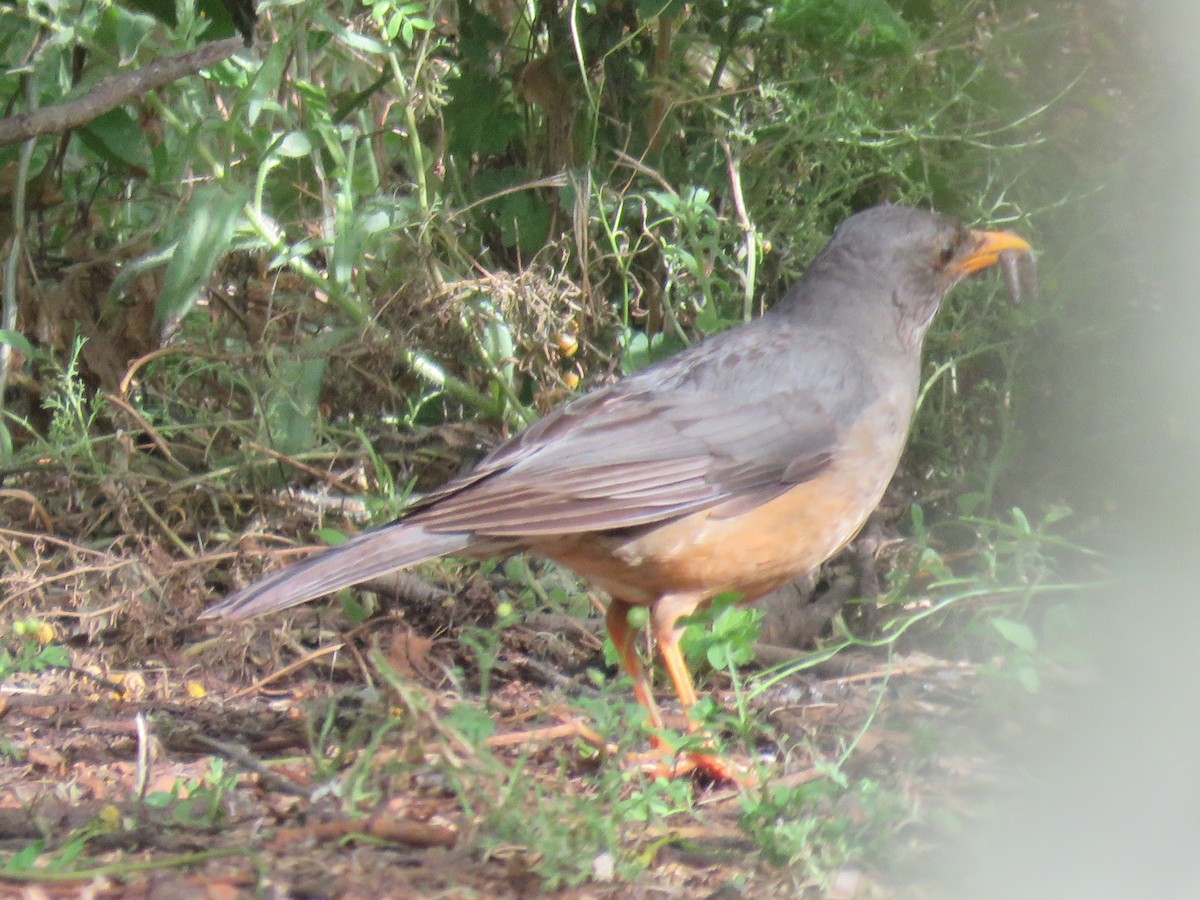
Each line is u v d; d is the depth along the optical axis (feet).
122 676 32.04
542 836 21.53
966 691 30.91
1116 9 41.32
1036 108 41.45
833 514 30.60
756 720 27.91
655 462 29.25
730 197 41.22
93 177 43.88
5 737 27.84
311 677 32.91
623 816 22.86
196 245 35.99
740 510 29.68
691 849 23.26
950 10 41.34
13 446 40.93
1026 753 27.45
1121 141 41.22
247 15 41.16
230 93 43.55
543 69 41.42
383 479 37.73
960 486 39.63
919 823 24.26
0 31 37.76
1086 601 34.14
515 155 43.55
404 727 23.43
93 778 26.05
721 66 41.47
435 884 21.08
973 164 41.57
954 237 33.19
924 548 34.65
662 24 40.81
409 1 39.42
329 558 27.63
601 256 39.58
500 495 28.48
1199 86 40.75
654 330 41.42
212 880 20.72
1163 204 40.52
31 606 33.40
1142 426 39.42
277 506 37.83
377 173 40.34
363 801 23.71
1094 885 22.06
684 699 29.07
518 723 29.01
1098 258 40.78
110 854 21.93
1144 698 29.17
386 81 39.32
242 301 41.14
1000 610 33.63
